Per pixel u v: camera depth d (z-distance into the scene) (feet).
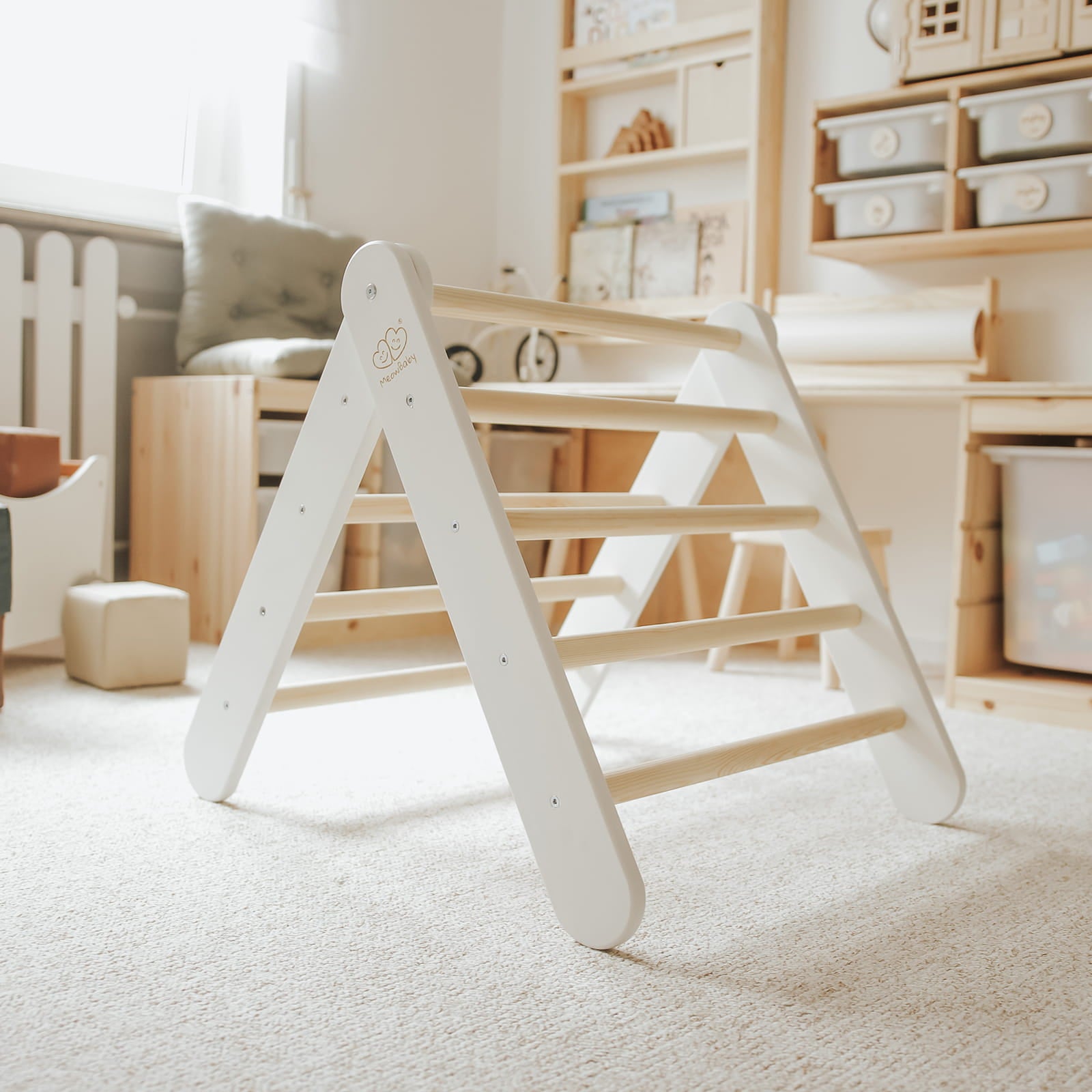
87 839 3.92
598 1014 2.81
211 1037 2.64
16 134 7.89
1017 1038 2.75
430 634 8.59
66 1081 2.43
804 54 8.56
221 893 3.50
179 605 6.43
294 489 3.97
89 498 6.86
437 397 3.45
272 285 8.36
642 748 5.43
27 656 7.19
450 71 10.12
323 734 5.47
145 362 8.50
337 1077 2.48
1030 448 6.35
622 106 9.72
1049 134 6.64
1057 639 6.41
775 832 4.28
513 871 3.76
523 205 10.43
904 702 4.40
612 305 9.53
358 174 9.48
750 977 3.05
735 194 9.05
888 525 8.37
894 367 7.47
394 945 3.17
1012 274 7.70
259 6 8.51
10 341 7.54
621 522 3.73
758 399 4.66
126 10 8.31
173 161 8.72
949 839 4.25
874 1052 2.66
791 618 4.15
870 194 7.32
